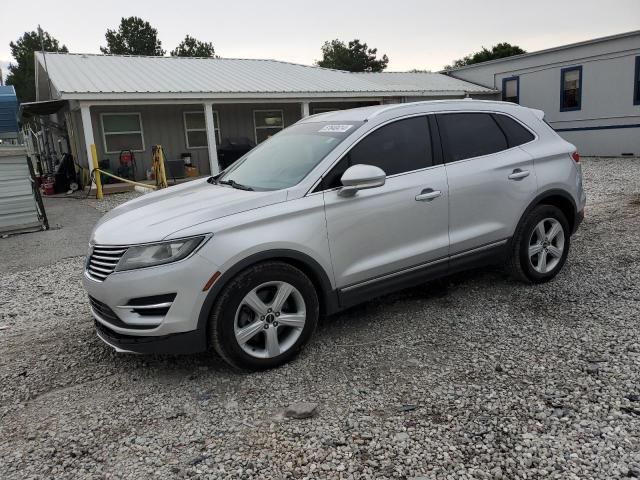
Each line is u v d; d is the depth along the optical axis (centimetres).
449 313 435
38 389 348
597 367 329
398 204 393
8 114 1325
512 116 480
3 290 589
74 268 669
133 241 327
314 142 413
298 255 351
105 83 1525
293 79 1952
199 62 2053
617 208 835
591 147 1911
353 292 384
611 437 262
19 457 276
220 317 330
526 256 468
